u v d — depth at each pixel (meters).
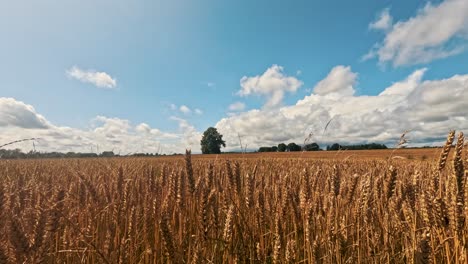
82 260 3.62
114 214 4.39
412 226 3.32
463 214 2.55
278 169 10.51
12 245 2.55
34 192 4.73
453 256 2.70
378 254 3.62
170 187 4.54
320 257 3.20
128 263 3.69
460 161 2.70
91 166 14.52
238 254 3.82
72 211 4.50
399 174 5.84
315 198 4.54
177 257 3.12
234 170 4.54
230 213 3.65
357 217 3.94
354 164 12.28
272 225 4.45
